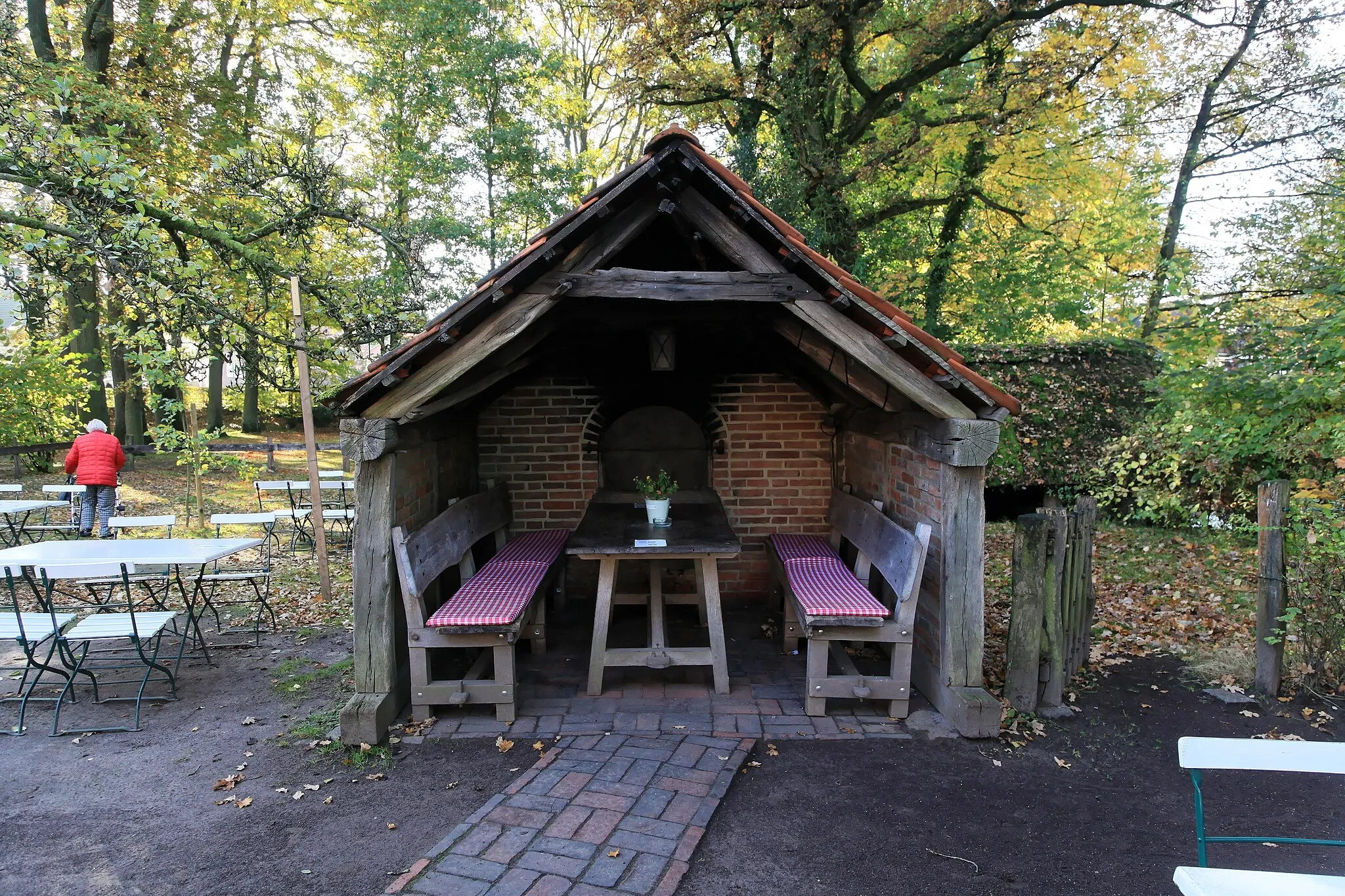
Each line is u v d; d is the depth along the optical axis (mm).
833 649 4629
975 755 3672
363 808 3191
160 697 4422
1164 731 3963
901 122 12828
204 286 6688
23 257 6730
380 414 3764
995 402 3734
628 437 6414
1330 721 4035
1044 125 12562
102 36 11750
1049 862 2820
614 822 3008
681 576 6500
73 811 3170
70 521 9516
